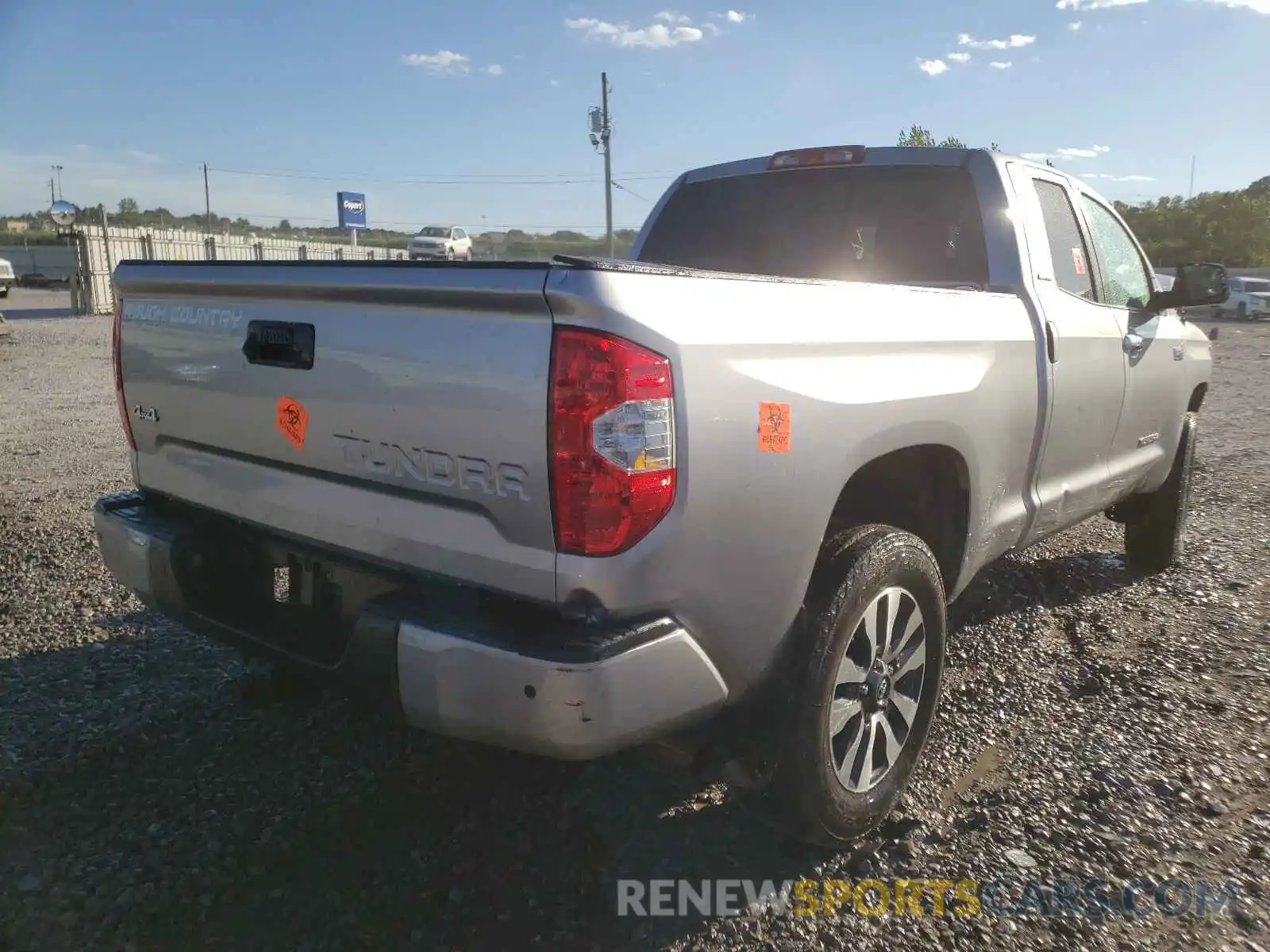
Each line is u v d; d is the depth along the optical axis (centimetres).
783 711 262
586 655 209
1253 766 336
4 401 1130
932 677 310
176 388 297
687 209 476
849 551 271
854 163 421
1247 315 3244
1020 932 255
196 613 296
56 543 548
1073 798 317
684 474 218
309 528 264
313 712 364
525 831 294
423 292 225
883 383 276
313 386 253
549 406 209
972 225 389
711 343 224
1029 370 356
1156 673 409
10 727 347
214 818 297
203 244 3142
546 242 4122
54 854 278
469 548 228
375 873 273
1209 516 666
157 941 244
